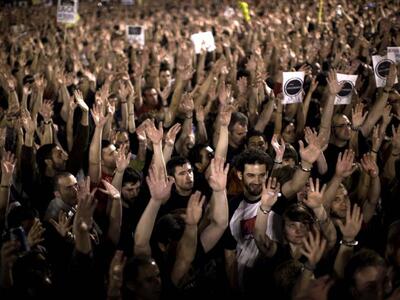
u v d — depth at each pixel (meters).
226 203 4.43
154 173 4.36
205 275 4.49
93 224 4.93
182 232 4.46
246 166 4.95
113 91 9.17
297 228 4.44
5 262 3.84
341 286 4.02
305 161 5.01
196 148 6.30
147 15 21.14
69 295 4.09
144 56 11.62
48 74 10.03
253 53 10.80
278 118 7.39
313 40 12.48
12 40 14.86
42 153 6.18
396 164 5.93
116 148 6.63
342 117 6.67
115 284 3.81
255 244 4.75
